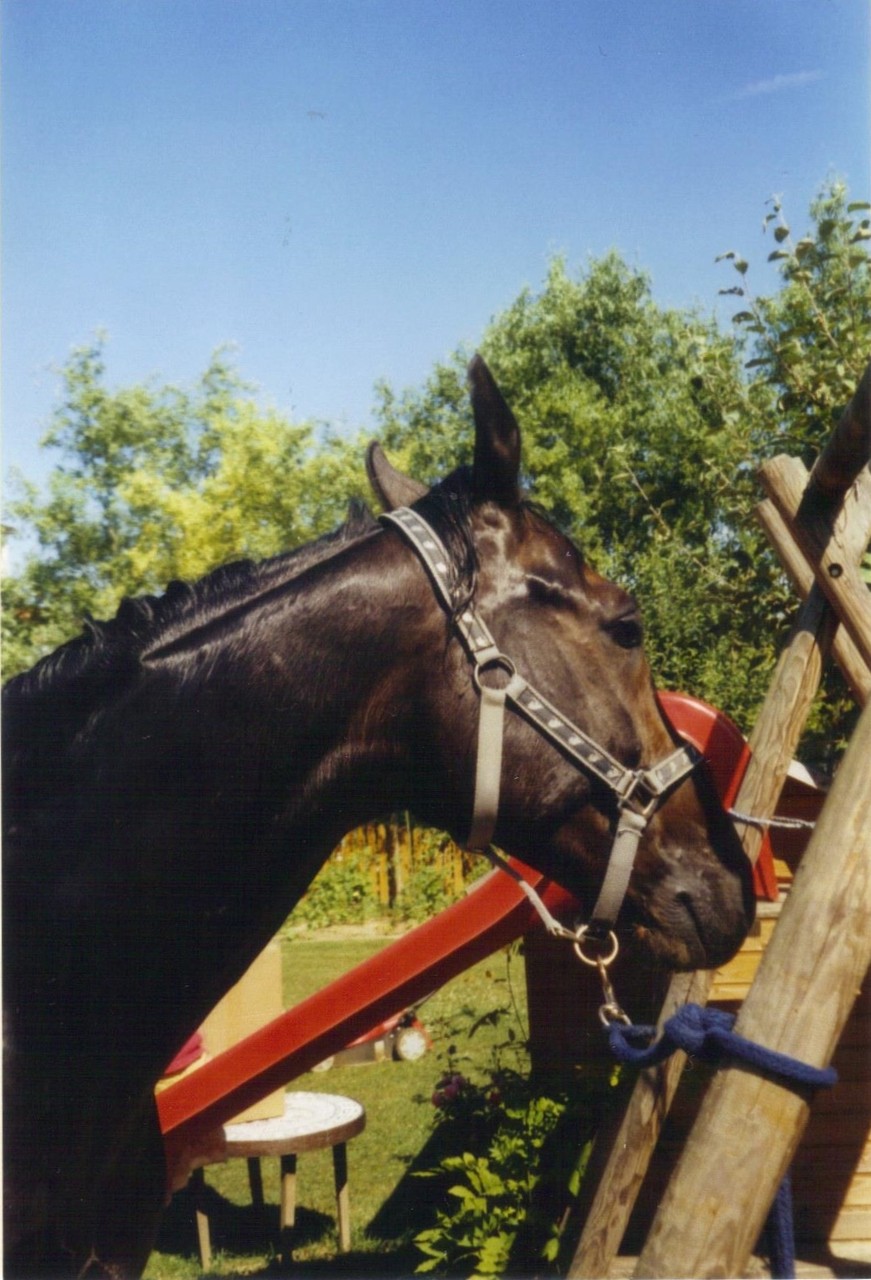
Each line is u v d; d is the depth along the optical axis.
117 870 1.68
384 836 12.85
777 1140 1.49
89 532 16.27
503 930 2.88
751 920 1.84
